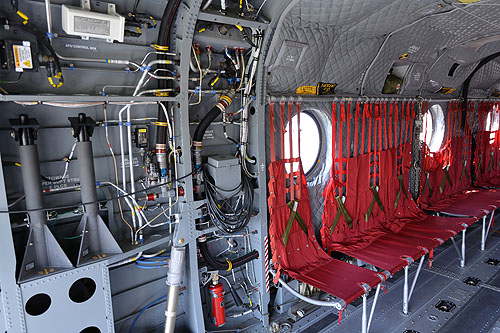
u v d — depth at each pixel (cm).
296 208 371
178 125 277
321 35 341
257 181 332
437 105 614
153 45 252
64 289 221
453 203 582
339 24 342
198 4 238
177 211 298
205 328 328
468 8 357
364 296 306
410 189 549
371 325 346
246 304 356
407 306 363
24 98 189
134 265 288
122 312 287
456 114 655
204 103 309
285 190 362
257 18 275
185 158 274
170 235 285
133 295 291
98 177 256
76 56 231
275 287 374
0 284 200
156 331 305
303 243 377
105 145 257
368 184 461
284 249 353
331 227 416
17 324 207
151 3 255
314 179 420
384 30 381
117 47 247
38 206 213
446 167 640
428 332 334
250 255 334
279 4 271
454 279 436
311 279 330
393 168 500
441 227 462
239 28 282
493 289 410
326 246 407
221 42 286
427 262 486
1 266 198
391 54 433
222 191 298
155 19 258
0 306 205
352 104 438
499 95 789
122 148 258
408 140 534
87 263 228
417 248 392
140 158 277
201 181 293
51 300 217
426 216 514
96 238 240
